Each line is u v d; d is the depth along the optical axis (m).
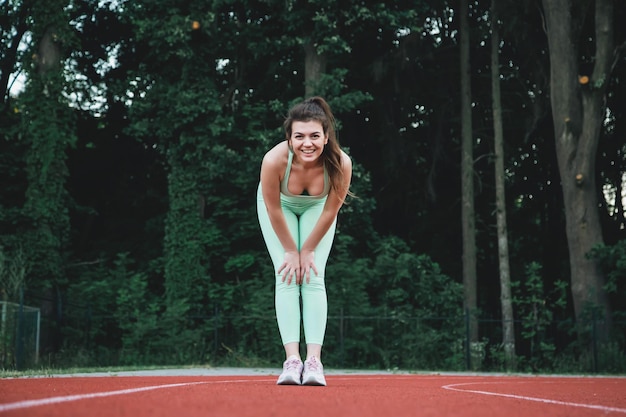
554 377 12.52
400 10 19.38
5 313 12.23
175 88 18.41
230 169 18.14
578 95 18.30
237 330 16.86
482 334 21.58
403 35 20.36
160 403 2.52
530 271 18.58
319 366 4.46
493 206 23.98
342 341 16.12
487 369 17.89
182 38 17.84
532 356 17.88
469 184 20.45
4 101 20.66
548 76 20.05
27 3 19.17
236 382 5.20
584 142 17.94
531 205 24.81
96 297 17.17
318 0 17.47
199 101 18.11
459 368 16.89
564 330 17.89
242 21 20.17
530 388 5.94
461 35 20.78
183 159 18.48
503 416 2.35
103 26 21.38
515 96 22.47
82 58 21.38
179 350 15.93
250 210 18.89
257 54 19.14
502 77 22.44
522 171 24.06
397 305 18.06
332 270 17.17
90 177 22.19
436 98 22.03
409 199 23.16
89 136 21.80
